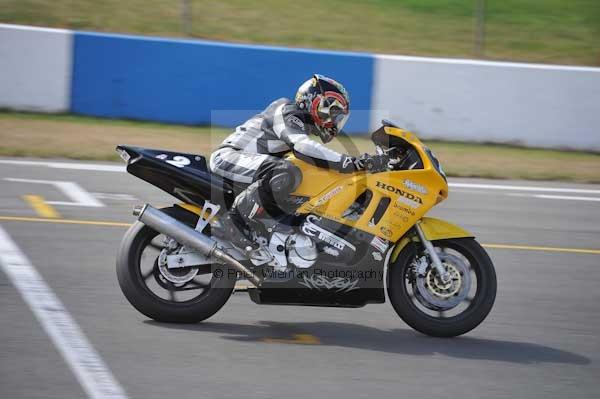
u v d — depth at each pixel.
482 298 20.72
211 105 50.56
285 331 21.19
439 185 20.56
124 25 59.72
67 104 50.06
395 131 20.44
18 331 19.70
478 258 20.75
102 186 37.41
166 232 20.05
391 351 20.05
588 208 39.22
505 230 34.03
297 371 18.34
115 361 18.22
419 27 63.22
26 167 40.09
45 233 29.23
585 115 51.03
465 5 67.38
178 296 23.91
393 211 20.39
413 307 20.80
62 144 44.50
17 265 25.22
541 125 51.06
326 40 60.06
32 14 59.97
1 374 17.12
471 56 59.28
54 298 22.38
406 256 20.75
